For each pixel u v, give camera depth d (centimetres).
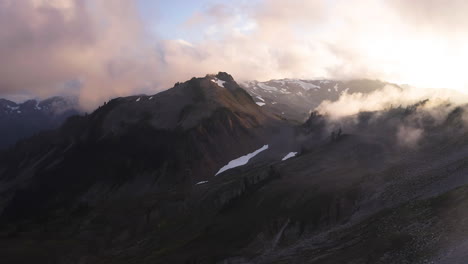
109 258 13412
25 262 12794
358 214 9306
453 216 6419
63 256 13388
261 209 11475
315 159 14062
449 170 8931
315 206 10225
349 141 14712
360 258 6781
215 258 9856
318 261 7494
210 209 14100
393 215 7975
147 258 11956
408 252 6131
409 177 9800
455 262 5019
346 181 11019
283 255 8869
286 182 12531
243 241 10369
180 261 10556
